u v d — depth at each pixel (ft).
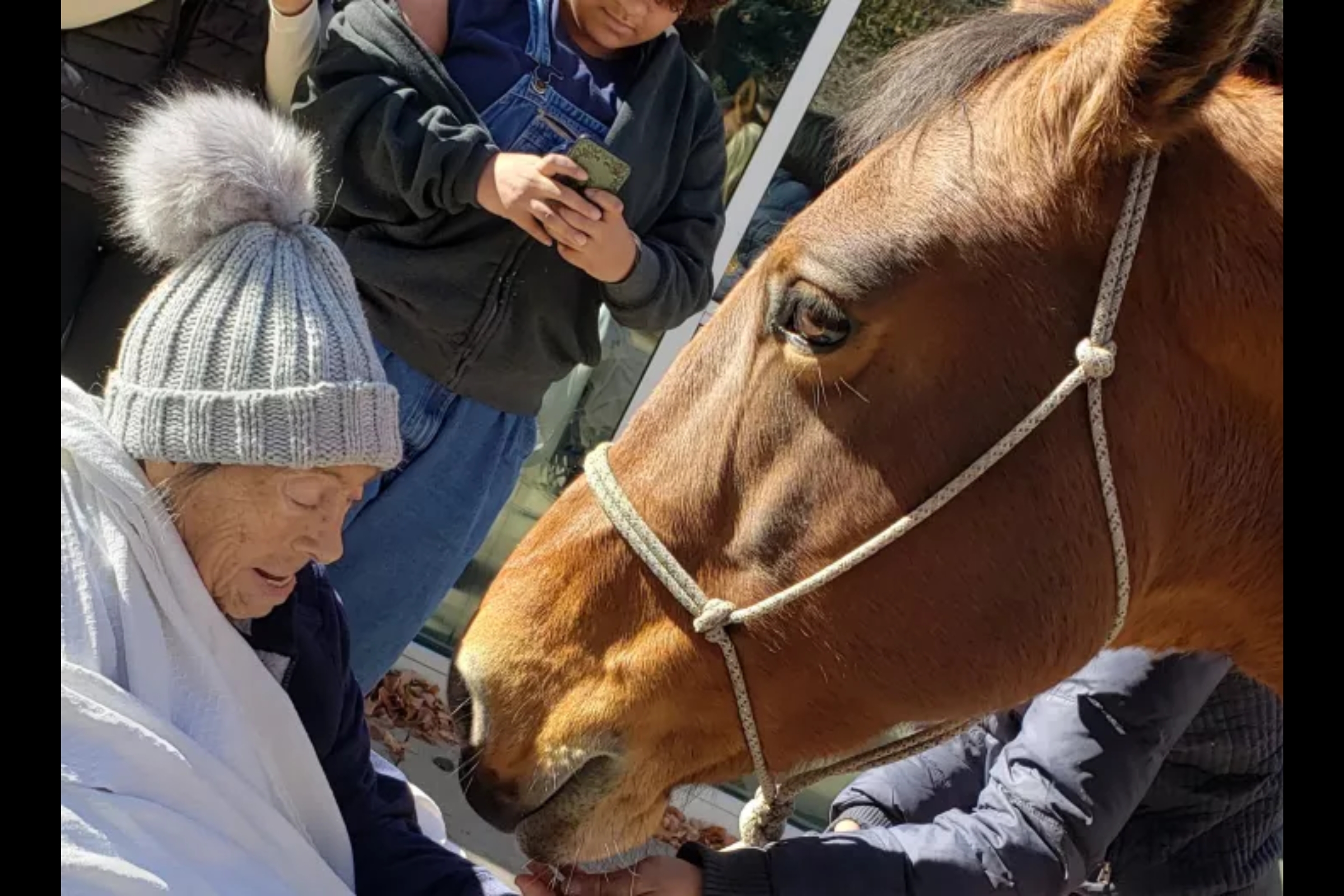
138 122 5.36
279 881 4.18
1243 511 4.54
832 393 4.51
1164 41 3.92
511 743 4.96
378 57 6.11
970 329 4.32
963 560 4.48
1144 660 5.38
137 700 3.87
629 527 4.89
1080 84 4.18
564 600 4.98
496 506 7.06
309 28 6.71
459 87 6.35
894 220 4.34
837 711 4.80
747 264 12.41
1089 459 4.37
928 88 4.56
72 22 7.11
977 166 4.35
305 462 3.87
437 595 6.92
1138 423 4.36
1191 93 4.00
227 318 3.83
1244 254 4.25
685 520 4.81
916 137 4.49
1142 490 4.43
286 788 4.48
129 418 3.89
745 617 4.69
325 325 3.91
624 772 4.94
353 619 6.65
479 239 6.42
